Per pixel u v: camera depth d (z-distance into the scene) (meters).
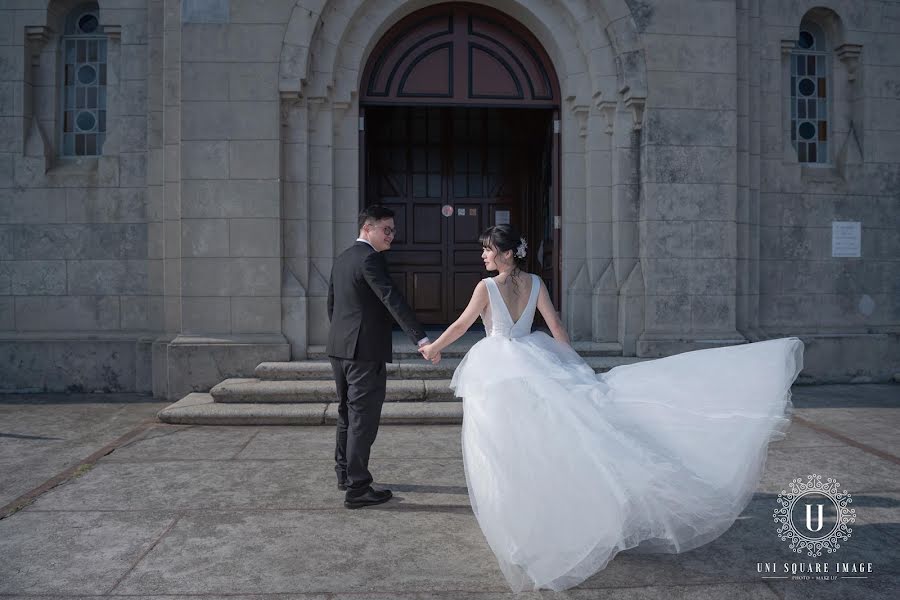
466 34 7.70
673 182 7.21
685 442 3.02
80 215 7.31
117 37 7.40
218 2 6.79
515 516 2.87
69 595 2.75
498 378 3.09
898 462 4.62
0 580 2.88
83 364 7.21
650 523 2.88
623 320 7.21
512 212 9.71
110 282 7.31
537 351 3.29
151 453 4.90
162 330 7.22
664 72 7.20
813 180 8.02
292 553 3.18
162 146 7.19
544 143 8.58
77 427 5.68
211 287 6.79
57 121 7.53
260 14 6.80
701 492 2.90
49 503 3.84
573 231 7.64
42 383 7.20
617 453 2.88
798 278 7.99
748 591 2.82
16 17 7.25
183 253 6.78
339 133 7.36
